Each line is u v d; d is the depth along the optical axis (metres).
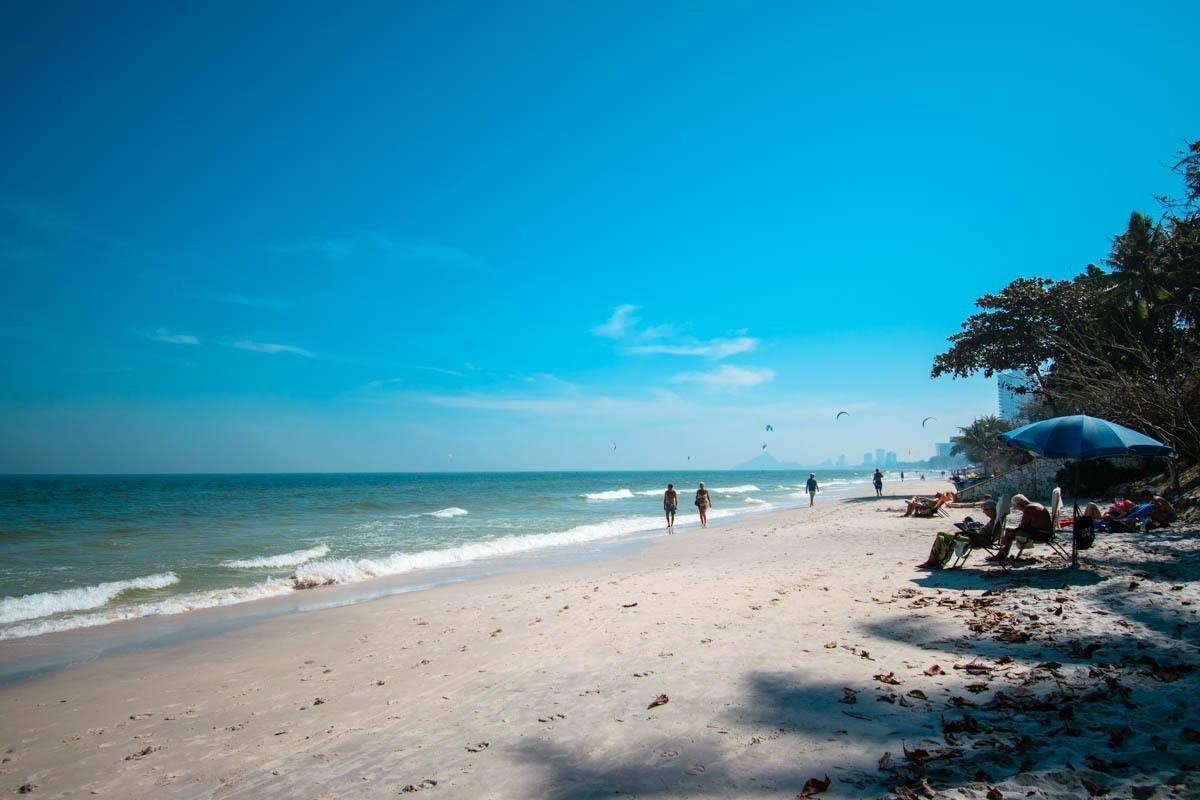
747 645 6.68
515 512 37.31
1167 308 21.52
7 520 31.33
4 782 4.70
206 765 4.73
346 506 42.75
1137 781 3.30
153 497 56.50
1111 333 24.73
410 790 3.97
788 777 3.74
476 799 3.79
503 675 6.39
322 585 13.96
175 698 6.62
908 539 16.00
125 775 4.67
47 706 6.55
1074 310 29.30
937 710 4.55
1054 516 9.78
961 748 3.88
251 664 7.82
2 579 14.77
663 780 3.83
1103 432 8.60
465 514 35.50
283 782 4.29
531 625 8.65
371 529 26.77
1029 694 4.69
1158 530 12.36
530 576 14.23
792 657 6.13
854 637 6.73
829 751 4.03
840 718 4.54
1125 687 4.66
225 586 14.05
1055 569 9.51
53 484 113.12
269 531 25.86
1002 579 9.29
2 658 8.56
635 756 4.20
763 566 12.77
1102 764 3.50
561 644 7.43
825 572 11.16
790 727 4.46
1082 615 6.82
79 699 6.75
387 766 4.39
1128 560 9.59
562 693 5.64
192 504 45.31
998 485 23.47
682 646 6.84
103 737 5.55
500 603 10.59
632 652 6.79
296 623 10.13
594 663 6.50
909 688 5.07
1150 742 3.78
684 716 4.84
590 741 4.52
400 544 21.36
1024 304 30.69
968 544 10.37
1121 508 13.39
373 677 6.80
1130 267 28.47
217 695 6.61
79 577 15.06
